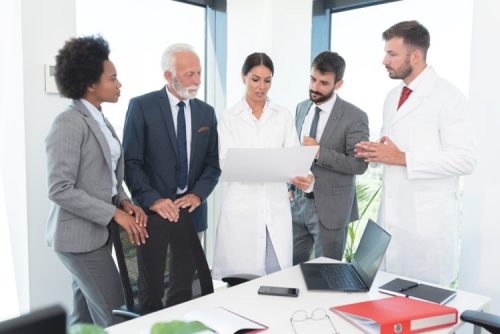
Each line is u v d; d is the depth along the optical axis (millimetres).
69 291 2359
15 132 2141
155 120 2121
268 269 2262
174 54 2078
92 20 2668
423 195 2068
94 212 1720
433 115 2039
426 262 2080
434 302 1494
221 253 2246
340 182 2348
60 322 442
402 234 2127
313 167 2340
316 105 2436
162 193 2152
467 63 2543
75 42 1777
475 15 2201
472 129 1987
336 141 2340
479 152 2236
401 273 2152
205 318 1338
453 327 1322
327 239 2375
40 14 2143
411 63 2047
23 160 2150
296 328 1312
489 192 2223
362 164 2283
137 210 1856
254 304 1494
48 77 2182
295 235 2568
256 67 2084
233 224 2205
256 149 1843
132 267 1687
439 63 2674
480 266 2279
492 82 2172
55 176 1681
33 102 2156
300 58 3162
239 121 2213
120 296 1898
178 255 1763
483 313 1361
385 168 2199
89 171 1788
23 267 2201
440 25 2656
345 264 1903
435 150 2045
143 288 1685
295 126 2500
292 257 2381
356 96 3146
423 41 2023
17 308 2121
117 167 2014
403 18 2859
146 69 3002
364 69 3088
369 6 3043
